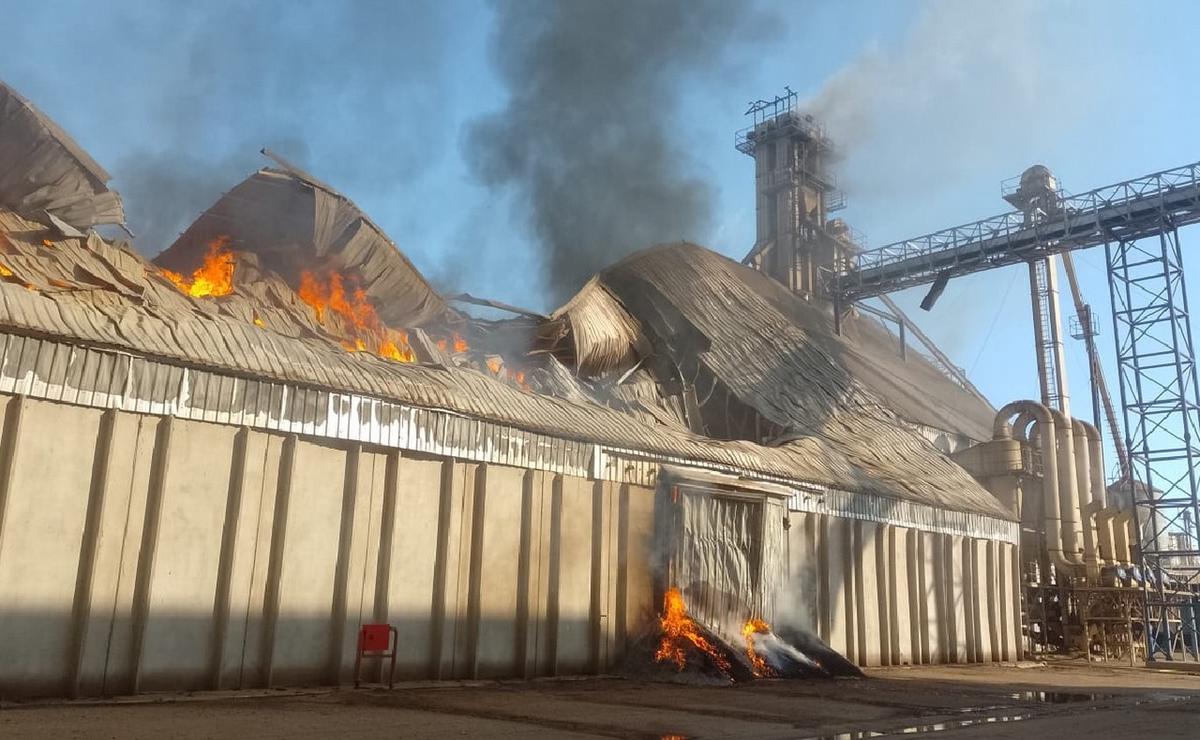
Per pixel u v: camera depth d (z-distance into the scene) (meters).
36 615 13.04
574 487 21.11
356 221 24.77
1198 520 32.62
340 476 17.06
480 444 19.39
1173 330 34.84
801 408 36.31
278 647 15.52
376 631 15.97
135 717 11.18
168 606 14.36
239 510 15.36
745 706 14.77
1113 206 37.88
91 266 17.59
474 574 18.73
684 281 40.41
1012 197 52.00
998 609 35.03
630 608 21.59
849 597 27.91
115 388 14.33
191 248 25.16
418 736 9.99
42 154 18.61
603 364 35.69
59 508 13.48
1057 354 51.19
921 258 46.59
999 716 13.91
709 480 23.66
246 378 15.94
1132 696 18.67
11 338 13.32
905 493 31.53
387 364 19.70
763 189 66.12
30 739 8.97
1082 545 39.44
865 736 10.86
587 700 15.16
